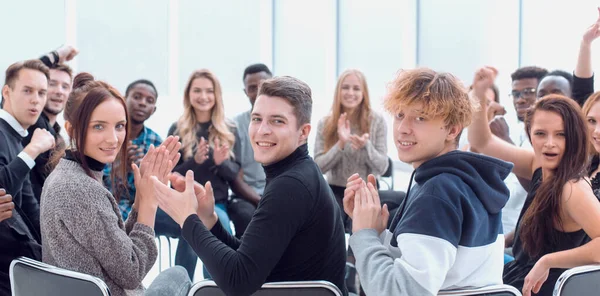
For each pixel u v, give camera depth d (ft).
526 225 6.70
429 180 4.97
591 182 7.18
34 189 9.01
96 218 5.87
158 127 26.09
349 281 8.05
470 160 5.10
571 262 6.02
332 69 29.17
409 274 4.60
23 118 8.85
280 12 30.86
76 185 5.93
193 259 11.80
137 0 26.96
